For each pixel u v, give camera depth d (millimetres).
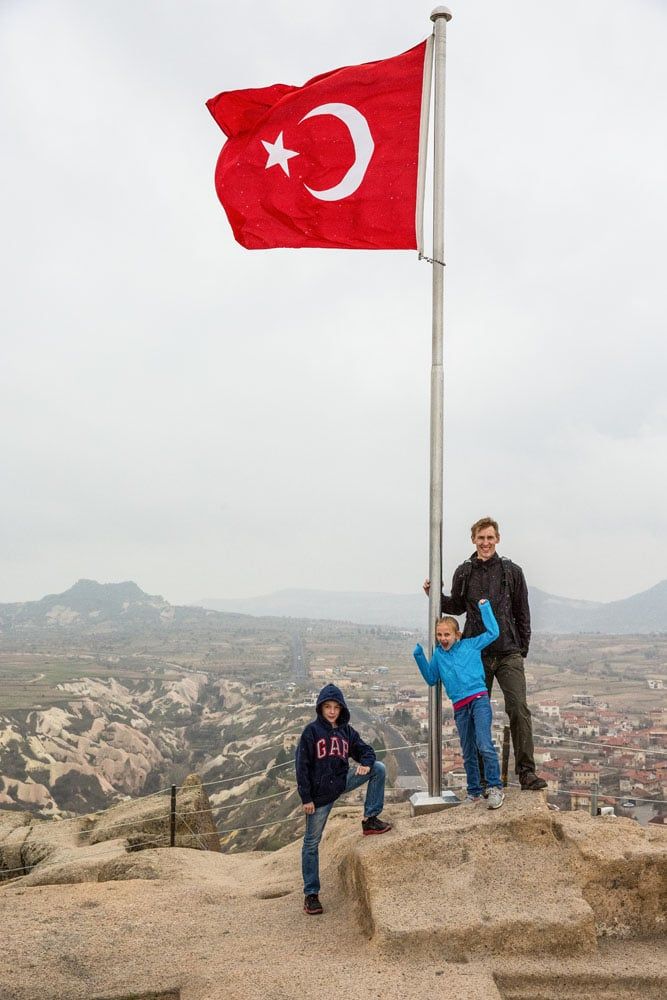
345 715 5930
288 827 21469
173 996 4598
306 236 7512
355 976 4434
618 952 4859
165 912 5965
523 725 6238
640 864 5219
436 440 7012
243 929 5488
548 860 5340
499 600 6434
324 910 5676
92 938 5418
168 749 68125
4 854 10500
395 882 5234
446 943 4727
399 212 7312
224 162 7578
